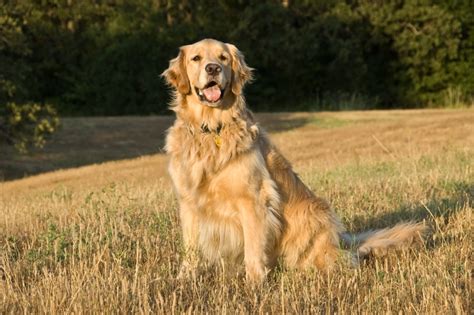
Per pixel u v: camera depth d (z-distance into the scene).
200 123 6.39
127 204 9.95
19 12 25.44
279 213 6.64
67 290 5.69
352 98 45.59
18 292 5.84
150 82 44.50
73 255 6.54
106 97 44.88
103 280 5.83
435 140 23.23
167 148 6.69
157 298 5.59
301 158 20.72
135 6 46.81
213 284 6.24
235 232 6.52
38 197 14.27
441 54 46.19
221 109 6.39
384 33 46.47
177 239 7.48
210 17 47.75
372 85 48.19
